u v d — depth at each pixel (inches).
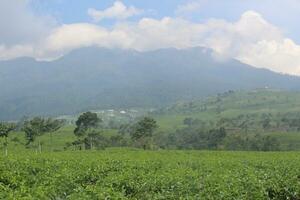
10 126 4389.8
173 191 1018.1
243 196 970.7
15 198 780.6
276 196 1147.3
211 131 6998.0
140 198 1037.2
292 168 1649.9
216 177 1221.7
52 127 5413.4
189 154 3489.2
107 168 1555.1
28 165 1545.3
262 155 3299.7
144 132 5802.2
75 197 868.0
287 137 7126.0
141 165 1745.8
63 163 1755.7
